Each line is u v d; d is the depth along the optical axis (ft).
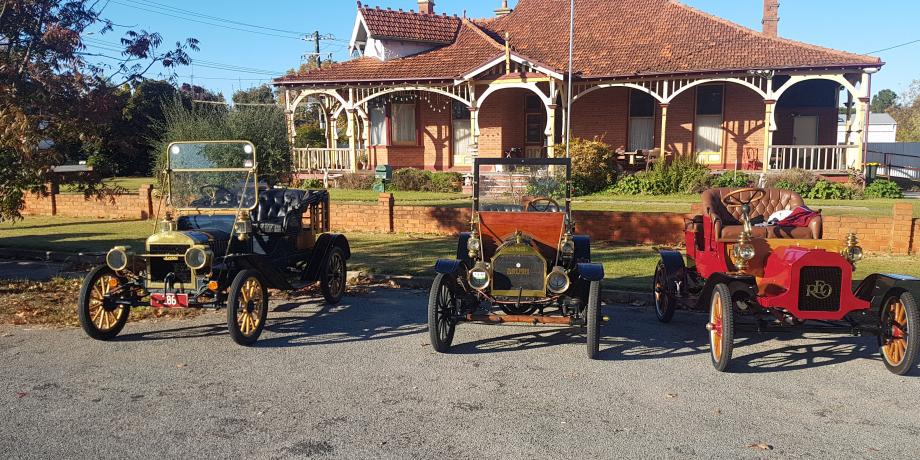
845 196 63.93
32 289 31.65
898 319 19.80
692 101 78.64
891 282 19.42
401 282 33.60
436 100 85.20
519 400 17.69
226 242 24.23
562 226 23.75
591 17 88.79
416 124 86.43
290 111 85.15
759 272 22.12
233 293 21.93
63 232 51.75
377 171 75.31
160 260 23.12
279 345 22.89
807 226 24.84
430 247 43.21
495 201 24.97
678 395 18.11
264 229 27.32
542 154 83.61
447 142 85.35
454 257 39.06
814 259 19.70
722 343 19.79
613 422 16.21
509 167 24.77
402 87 80.64
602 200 63.31
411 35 87.51
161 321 26.04
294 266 28.99
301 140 119.85
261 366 20.49
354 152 83.97
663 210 55.52
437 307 21.62
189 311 27.58
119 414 16.58
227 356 21.54
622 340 23.86
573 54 81.00
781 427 15.93
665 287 25.76
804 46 73.15
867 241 39.19
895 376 19.67
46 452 14.43
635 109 81.10
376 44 87.56
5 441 14.98
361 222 51.42
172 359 21.16
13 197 29.71
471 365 20.74
